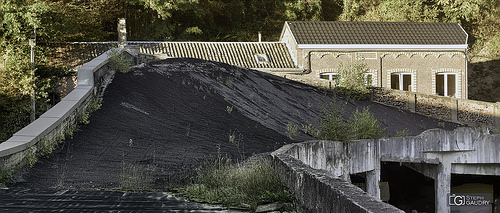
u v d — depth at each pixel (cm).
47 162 1302
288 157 1057
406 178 2659
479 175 2717
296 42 3700
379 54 3838
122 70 2300
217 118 2072
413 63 3900
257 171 1039
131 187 1114
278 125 2244
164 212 874
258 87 2789
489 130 2772
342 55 3775
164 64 2653
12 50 3247
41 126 1399
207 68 2769
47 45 3516
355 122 2145
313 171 832
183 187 1134
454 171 2467
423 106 3291
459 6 5400
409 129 2916
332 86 3166
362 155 2044
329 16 5509
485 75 5288
